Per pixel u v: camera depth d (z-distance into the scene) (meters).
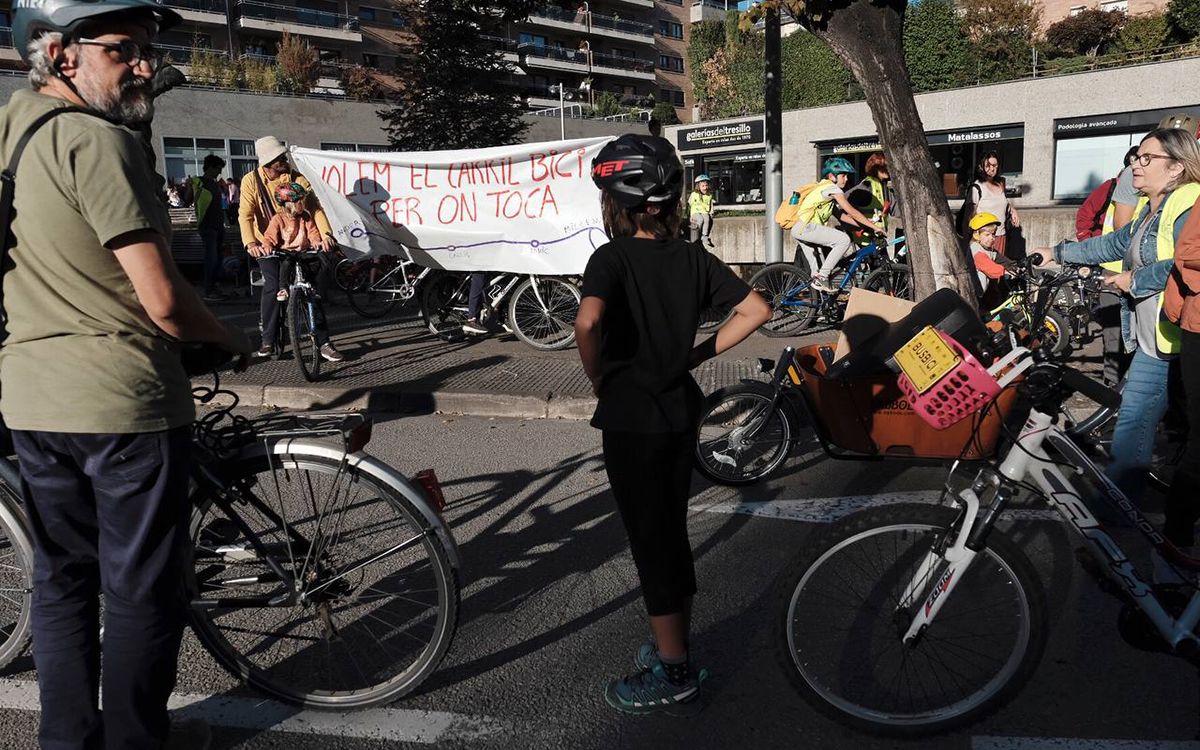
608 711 2.84
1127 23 38.47
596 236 8.05
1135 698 2.83
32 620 2.41
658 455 2.57
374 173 8.36
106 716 2.40
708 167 40.50
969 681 2.63
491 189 8.22
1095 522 2.53
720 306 2.65
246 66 42.97
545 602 3.59
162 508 2.31
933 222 6.72
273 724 2.79
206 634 2.86
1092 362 7.61
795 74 46.25
